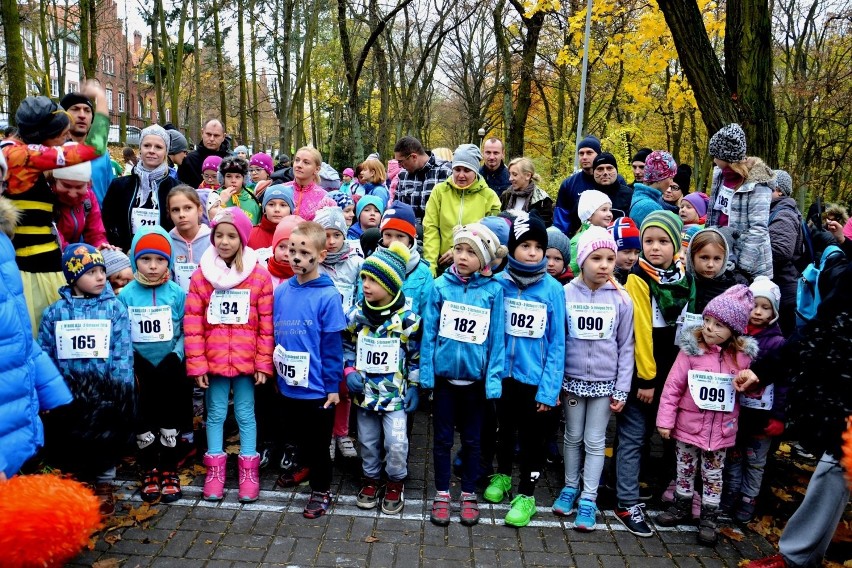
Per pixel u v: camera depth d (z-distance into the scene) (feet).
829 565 12.54
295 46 77.41
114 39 115.44
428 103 100.63
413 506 14.06
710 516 13.08
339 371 13.48
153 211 17.60
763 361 12.20
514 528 13.35
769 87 21.31
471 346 13.15
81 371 12.56
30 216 13.34
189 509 13.50
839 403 10.59
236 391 14.17
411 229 14.99
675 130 75.25
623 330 13.51
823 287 17.84
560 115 68.03
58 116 13.24
